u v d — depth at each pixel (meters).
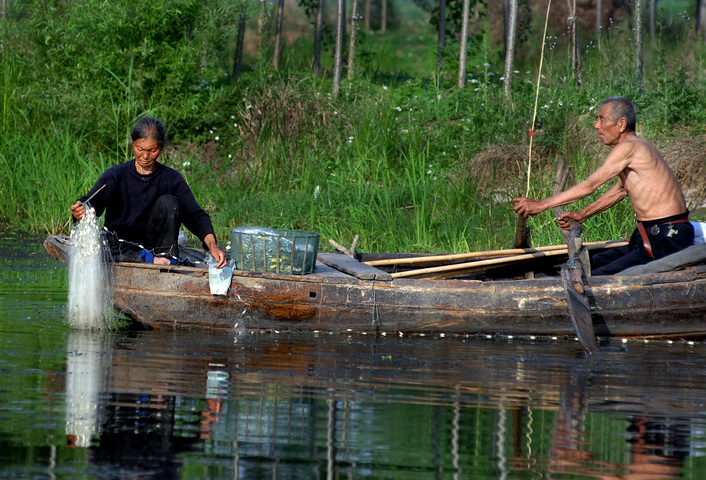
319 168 49.94
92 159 51.34
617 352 21.33
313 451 12.89
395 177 47.06
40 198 46.16
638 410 15.47
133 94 54.22
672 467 12.57
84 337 21.19
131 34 54.12
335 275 23.36
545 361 19.84
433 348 21.30
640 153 24.44
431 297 23.00
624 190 25.52
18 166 49.12
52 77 55.03
